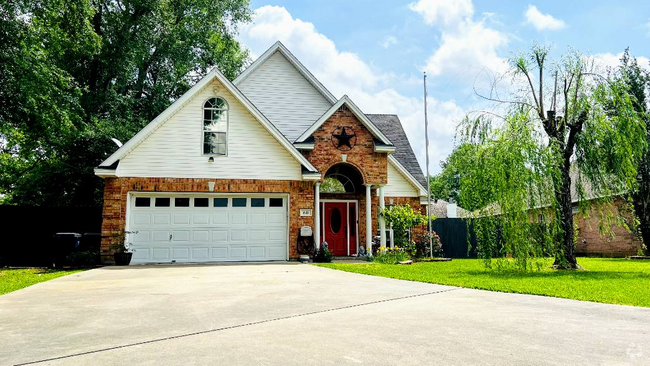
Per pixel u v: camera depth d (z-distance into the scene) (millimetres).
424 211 19891
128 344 3867
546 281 9250
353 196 18438
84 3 18016
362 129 17016
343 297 6645
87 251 14383
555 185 11844
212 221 15258
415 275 10398
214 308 5707
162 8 25172
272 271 11430
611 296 6863
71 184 22875
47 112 17875
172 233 14898
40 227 17312
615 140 11898
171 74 27766
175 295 6945
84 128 20625
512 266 12242
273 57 19453
